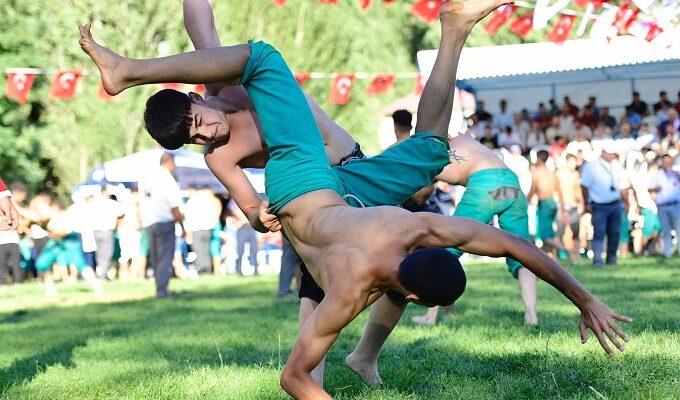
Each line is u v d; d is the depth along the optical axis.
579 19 29.72
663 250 17.55
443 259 3.64
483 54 20.11
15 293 16.52
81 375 6.35
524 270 7.84
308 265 4.14
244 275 19.14
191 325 9.36
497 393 4.86
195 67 4.43
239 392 5.30
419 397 4.91
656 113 20.47
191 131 4.59
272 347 7.29
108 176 21.80
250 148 4.79
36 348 8.22
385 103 43.66
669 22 10.68
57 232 15.17
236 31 34.75
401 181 4.63
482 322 8.05
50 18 27.45
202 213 19.08
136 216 19.22
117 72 4.33
